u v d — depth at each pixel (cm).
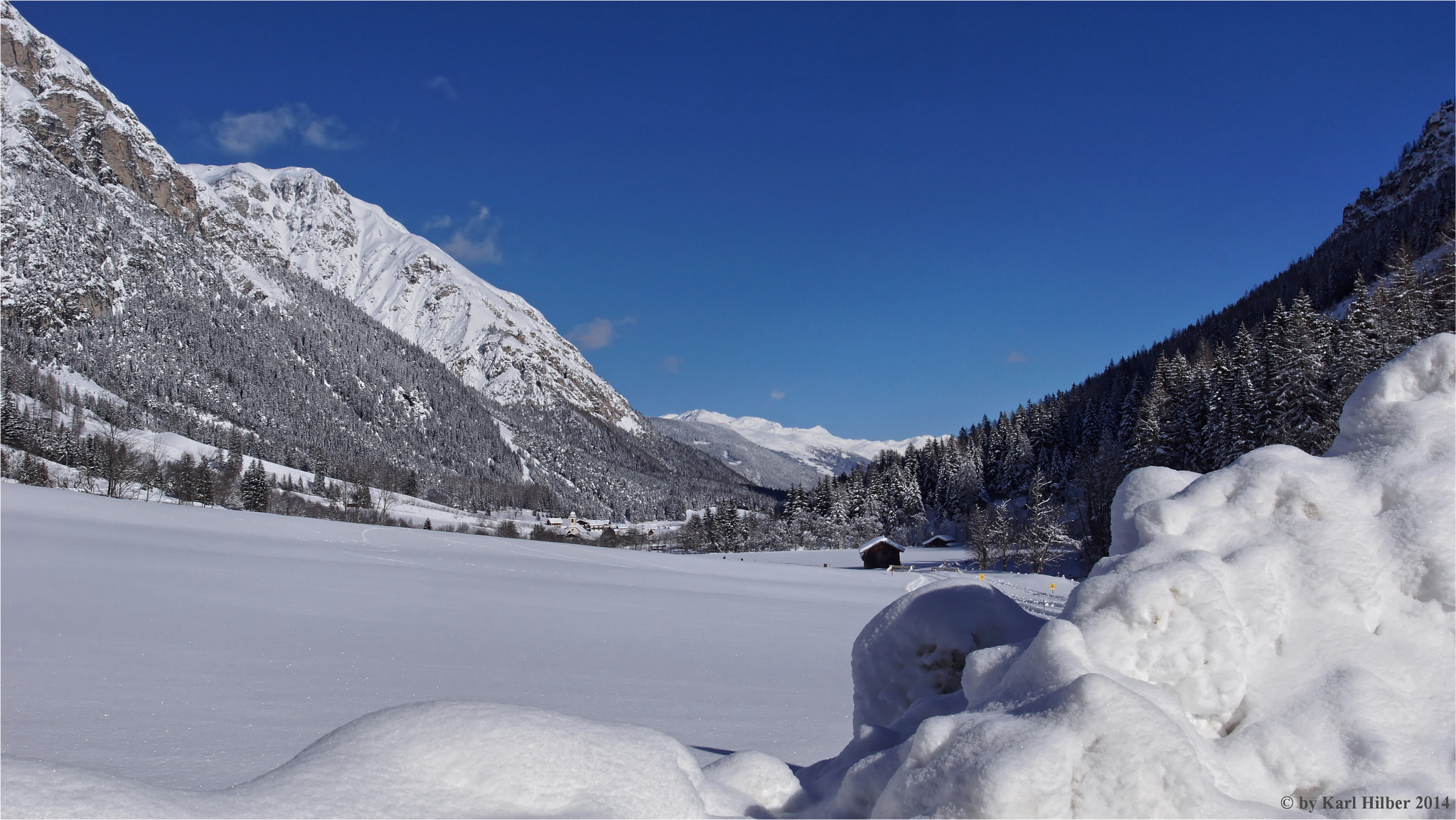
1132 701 196
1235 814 179
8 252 17838
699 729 839
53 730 697
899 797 212
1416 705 217
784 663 1517
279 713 855
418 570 3109
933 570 5650
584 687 1155
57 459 8300
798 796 283
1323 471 271
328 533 4562
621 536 12212
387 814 176
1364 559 244
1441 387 271
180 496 7669
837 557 7419
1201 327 9888
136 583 2103
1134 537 310
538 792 196
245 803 167
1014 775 184
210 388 18262
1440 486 248
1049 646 230
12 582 1922
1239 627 232
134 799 153
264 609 1906
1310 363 3662
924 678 339
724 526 9488
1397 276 4034
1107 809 182
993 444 9250
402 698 998
